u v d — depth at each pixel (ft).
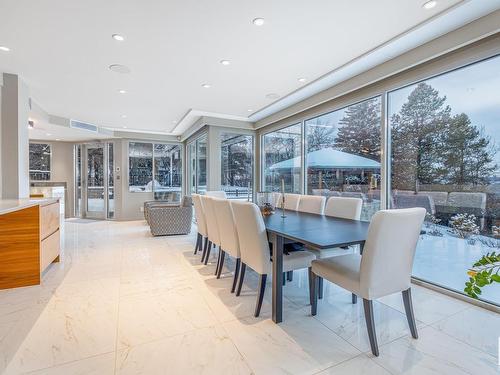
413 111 9.89
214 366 5.26
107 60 9.82
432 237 9.28
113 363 5.33
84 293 8.59
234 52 9.29
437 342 6.00
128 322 6.85
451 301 8.04
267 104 15.46
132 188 24.95
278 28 7.85
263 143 19.94
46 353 5.61
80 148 26.03
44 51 9.12
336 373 5.08
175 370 5.16
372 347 5.57
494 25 6.99
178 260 12.22
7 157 10.79
